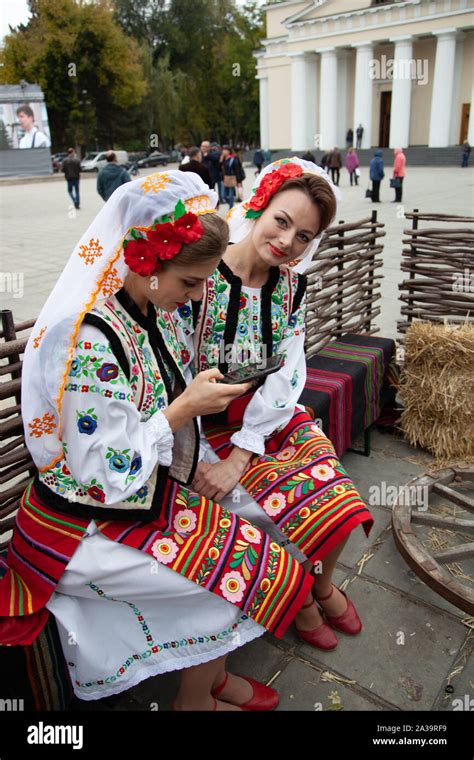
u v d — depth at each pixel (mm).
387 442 3391
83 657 1521
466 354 3018
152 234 1336
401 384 3342
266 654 2002
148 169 27516
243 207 2006
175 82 39875
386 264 7336
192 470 1708
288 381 1988
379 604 2215
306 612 1968
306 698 1837
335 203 1807
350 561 2443
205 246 1352
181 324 1854
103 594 1515
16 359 1900
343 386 2791
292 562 1602
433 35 27062
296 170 1819
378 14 27500
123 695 1857
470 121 27391
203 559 1520
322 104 30641
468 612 1990
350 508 1763
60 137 35094
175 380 1702
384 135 32594
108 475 1400
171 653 1562
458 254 3477
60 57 30531
